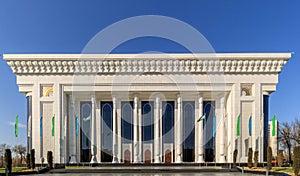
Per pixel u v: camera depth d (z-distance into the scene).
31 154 40.88
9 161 33.03
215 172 39.88
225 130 50.78
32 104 50.62
